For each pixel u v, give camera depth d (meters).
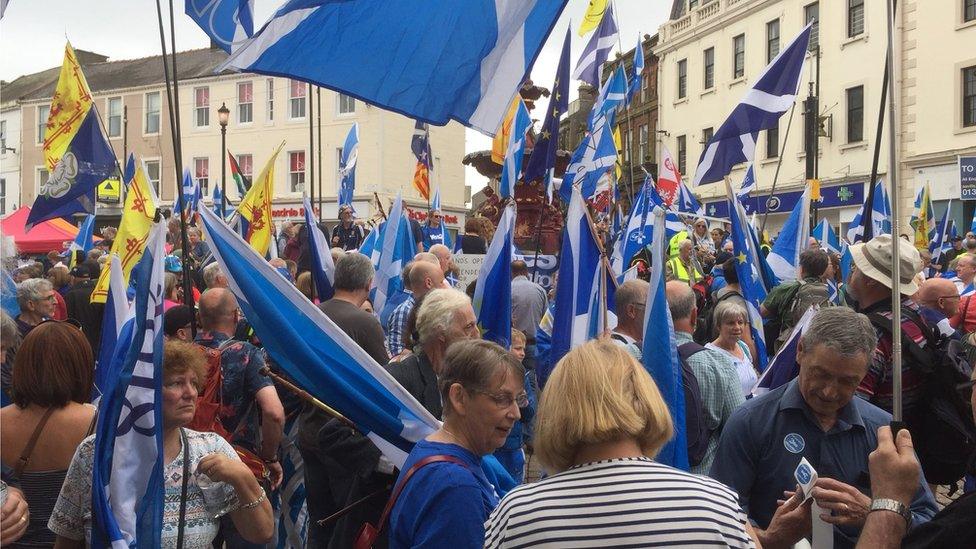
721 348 5.88
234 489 3.53
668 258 11.95
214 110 40.97
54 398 3.72
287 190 39.56
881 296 4.95
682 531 2.22
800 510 3.01
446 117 5.00
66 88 10.78
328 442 4.29
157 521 3.36
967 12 28.36
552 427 2.41
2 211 46.41
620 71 11.76
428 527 2.89
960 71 28.42
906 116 30.12
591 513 2.27
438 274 6.77
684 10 42.03
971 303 7.81
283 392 5.75
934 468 4.74
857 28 31.95
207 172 41.09
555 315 5.03
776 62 9.17
